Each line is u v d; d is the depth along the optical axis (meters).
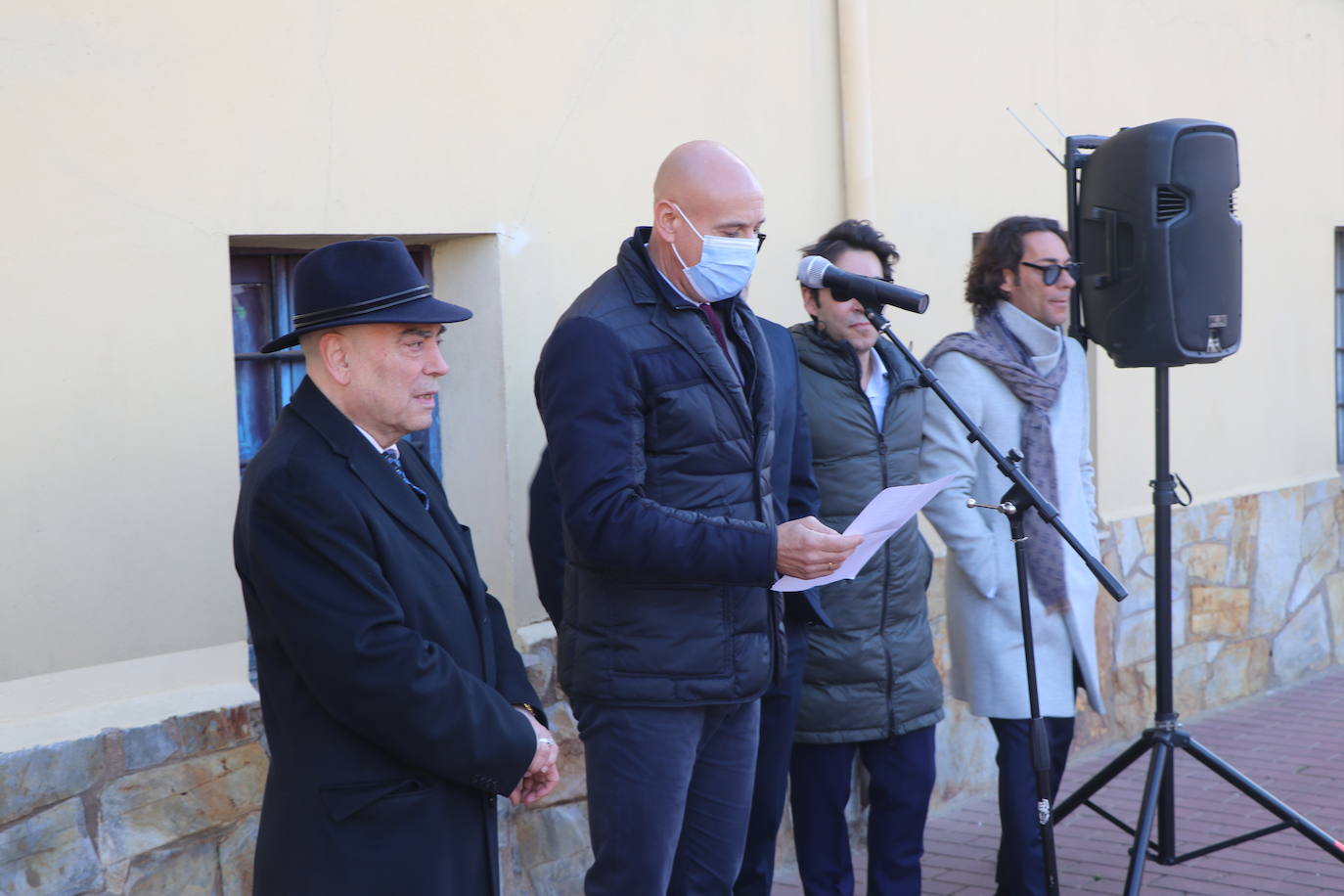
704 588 2.78
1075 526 3.78
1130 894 3.70
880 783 3.68
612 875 2.81
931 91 4.91
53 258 2.93
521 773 2.26
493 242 3.70
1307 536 6.66
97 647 2.99
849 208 4.58
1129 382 5.72
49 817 2.79
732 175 2.80
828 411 3.59
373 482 2.23
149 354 3.07
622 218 3.99
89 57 2.97
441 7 3.56
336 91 3.37
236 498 3.21
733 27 4.26
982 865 4.43
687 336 2.80
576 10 3.85
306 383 2.30
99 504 3.00
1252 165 6.34
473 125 3.63
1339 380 7.14
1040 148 5.32
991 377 3.72
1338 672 6.79
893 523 2.76
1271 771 5.28
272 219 3.27
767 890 3.52
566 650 2.88
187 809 3.00
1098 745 5.59
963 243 5.05
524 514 3.75
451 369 3.85
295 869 2.16
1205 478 6.17
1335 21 6.79
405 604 2.22
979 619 3.74
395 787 2.19
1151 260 3.89
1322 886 4.14
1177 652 6.00
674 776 2.79
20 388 2.89
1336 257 7.09
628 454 2.70
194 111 3.13
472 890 2.27
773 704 3.43
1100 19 5.56
